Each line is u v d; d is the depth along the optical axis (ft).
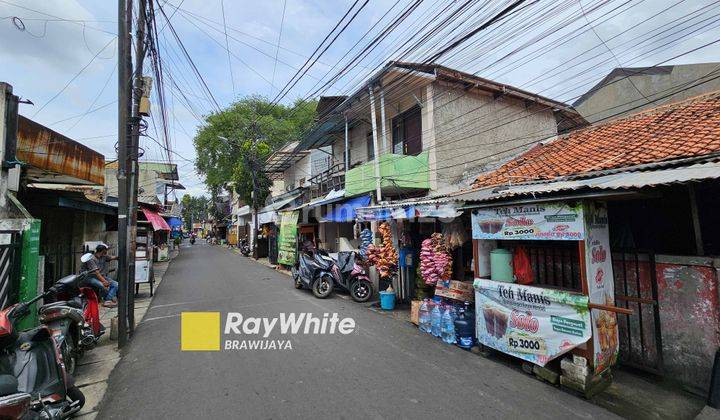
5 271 17.13
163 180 103.19
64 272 35.24
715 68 41.45
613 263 16.58
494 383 14.30
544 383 14.35
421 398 12.98
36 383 10.98
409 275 29.04
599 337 13.71
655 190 13.67
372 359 16.84
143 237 38.86
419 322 22.06
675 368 14.51
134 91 22.52
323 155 62.95
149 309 28.27
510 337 15.87
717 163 13.01
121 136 20.34
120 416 12.01
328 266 31.91
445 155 35.47
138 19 22.44
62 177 29.94
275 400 12.87
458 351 17.99
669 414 12.06
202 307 27.99
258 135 79.00
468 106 37.35
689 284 14.19
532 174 23.04
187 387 14.05
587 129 28.60
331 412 12.00
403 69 32.32
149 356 17.72
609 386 14.16
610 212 17.53
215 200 177.06
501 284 16.44
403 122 40.42
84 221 39.55
